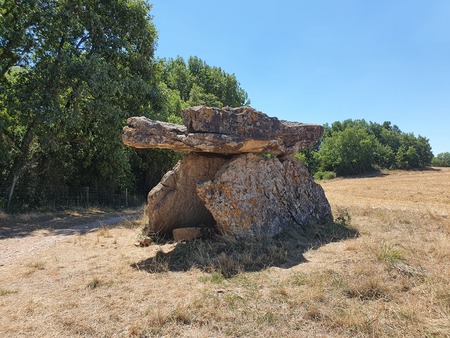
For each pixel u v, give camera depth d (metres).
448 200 19.58
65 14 13.44
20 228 10.55
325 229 7.82
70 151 17.50
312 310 3.76
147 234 7.93
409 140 78.31
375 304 3.91
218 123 7.04
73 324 3.66
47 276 5.36
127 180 20.00
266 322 3.62
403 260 5.23
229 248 6.48
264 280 4.82
